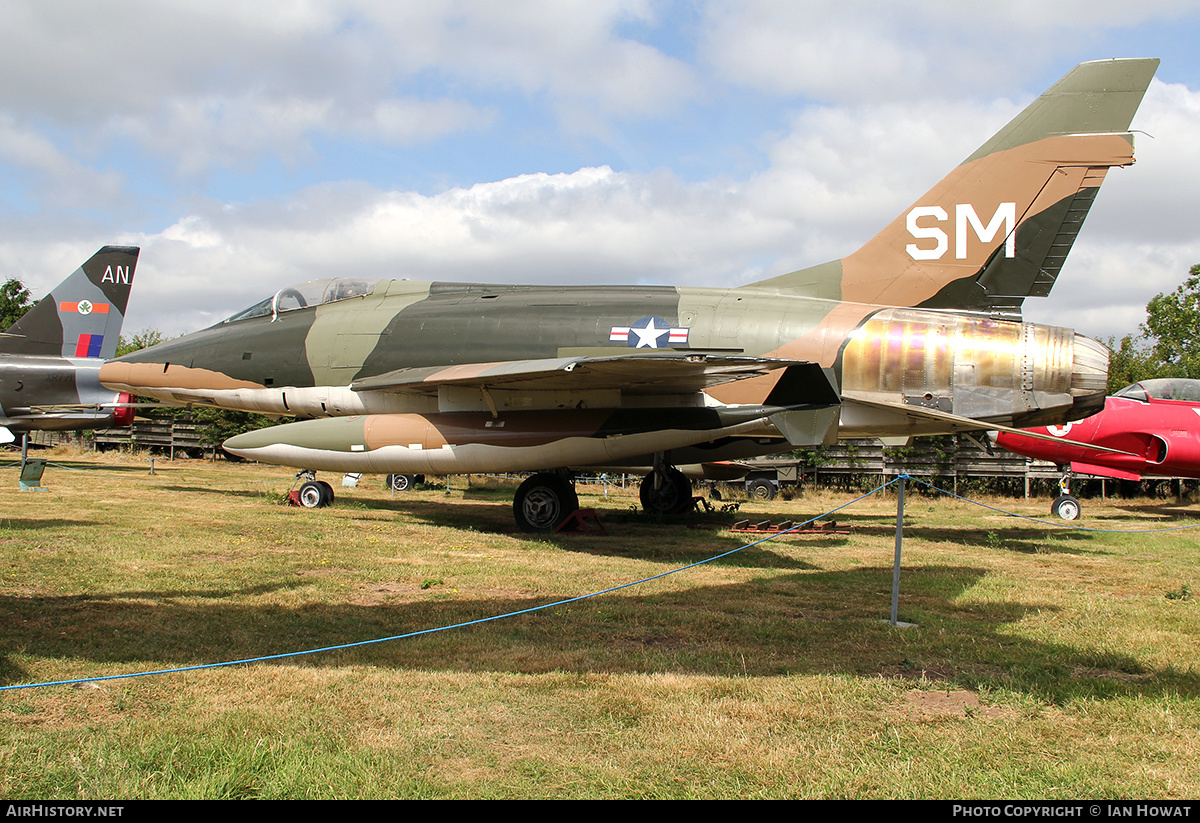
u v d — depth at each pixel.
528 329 12.09
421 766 3.52
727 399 11.25
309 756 3.57
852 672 5.02
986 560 10.01
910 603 7.21
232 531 10.34
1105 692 4.71
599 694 4.48
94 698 4.18
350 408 13.28
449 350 12.45
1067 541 12.16
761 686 4.69
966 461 21.53
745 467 18.67
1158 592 7.97
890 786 3.43
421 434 11.65
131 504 13.37
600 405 11.48
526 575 8.00
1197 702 4.53
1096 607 7.07
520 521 12.12
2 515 11.16
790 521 14.27
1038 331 10.41
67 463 24.62
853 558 10.02
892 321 10.78
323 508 14.16
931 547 11.27
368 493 18.70
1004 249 11.42
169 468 24.33
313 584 7.20
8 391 20.59
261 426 26.59
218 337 14.73
